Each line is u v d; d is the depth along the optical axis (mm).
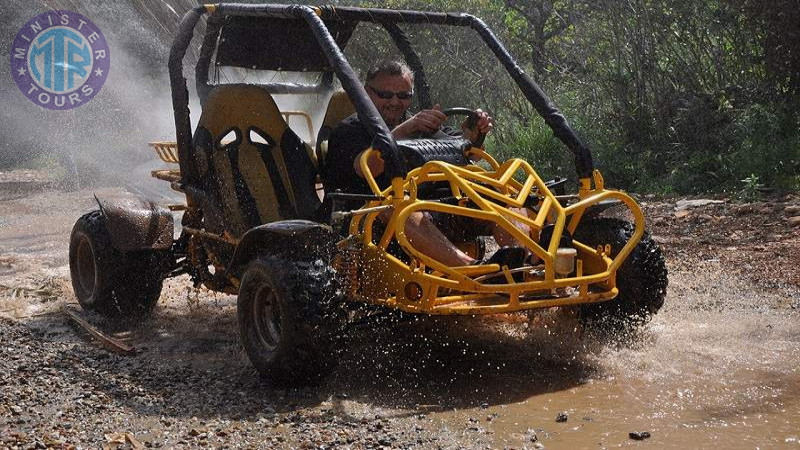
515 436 4355
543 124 13578
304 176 6383
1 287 7602
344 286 5035
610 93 13656
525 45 15484
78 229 6812
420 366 5461
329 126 6637
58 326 6559
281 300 4891
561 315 6008
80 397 4984
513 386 5117
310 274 4914
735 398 4812
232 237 5992
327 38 5418
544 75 14969
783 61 12617
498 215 4965
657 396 4879
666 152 12797
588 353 5613
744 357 5488
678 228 9680
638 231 5484
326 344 4883
